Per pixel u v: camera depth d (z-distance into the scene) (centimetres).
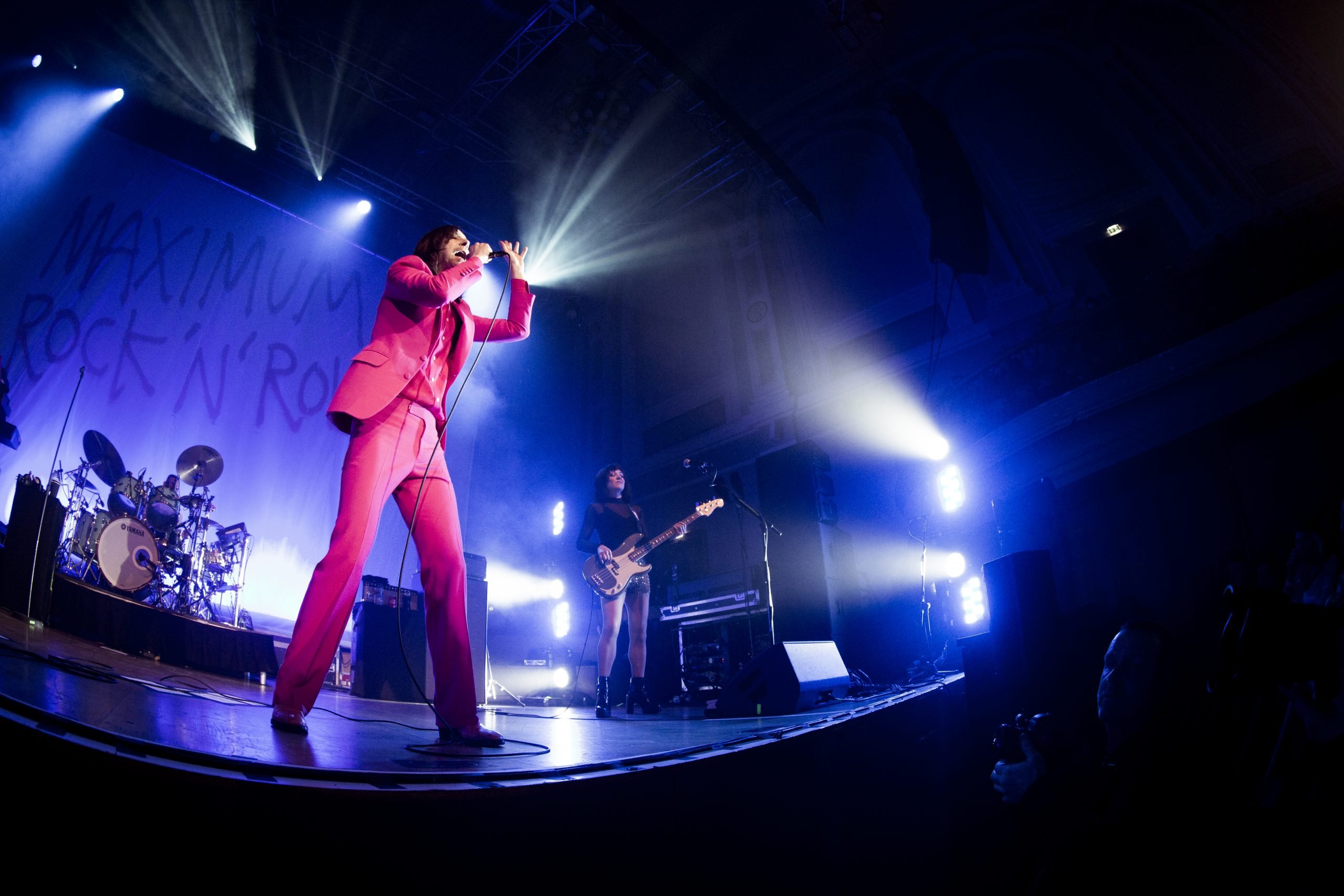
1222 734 184
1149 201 790
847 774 222
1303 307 623
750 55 905
